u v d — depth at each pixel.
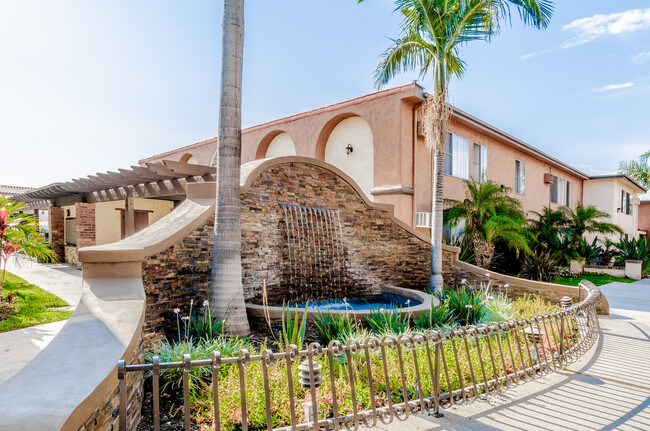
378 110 13.73
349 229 10.88
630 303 12.54
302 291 9.56
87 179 12.77
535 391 4.96
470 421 4.07
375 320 6.80
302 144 16.06
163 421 3.93
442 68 10.64
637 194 33.28
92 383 2.63
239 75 6.66
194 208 7.70
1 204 9.49
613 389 5.07
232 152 6.54
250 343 5.93
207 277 7.33
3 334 6.88
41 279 13.16
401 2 10.62
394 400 4.48
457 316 7.87
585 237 27.56
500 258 16.11
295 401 4.20
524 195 20.91
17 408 2.27
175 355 4.72
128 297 4.67
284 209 9.28
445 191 15.02
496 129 17.34
